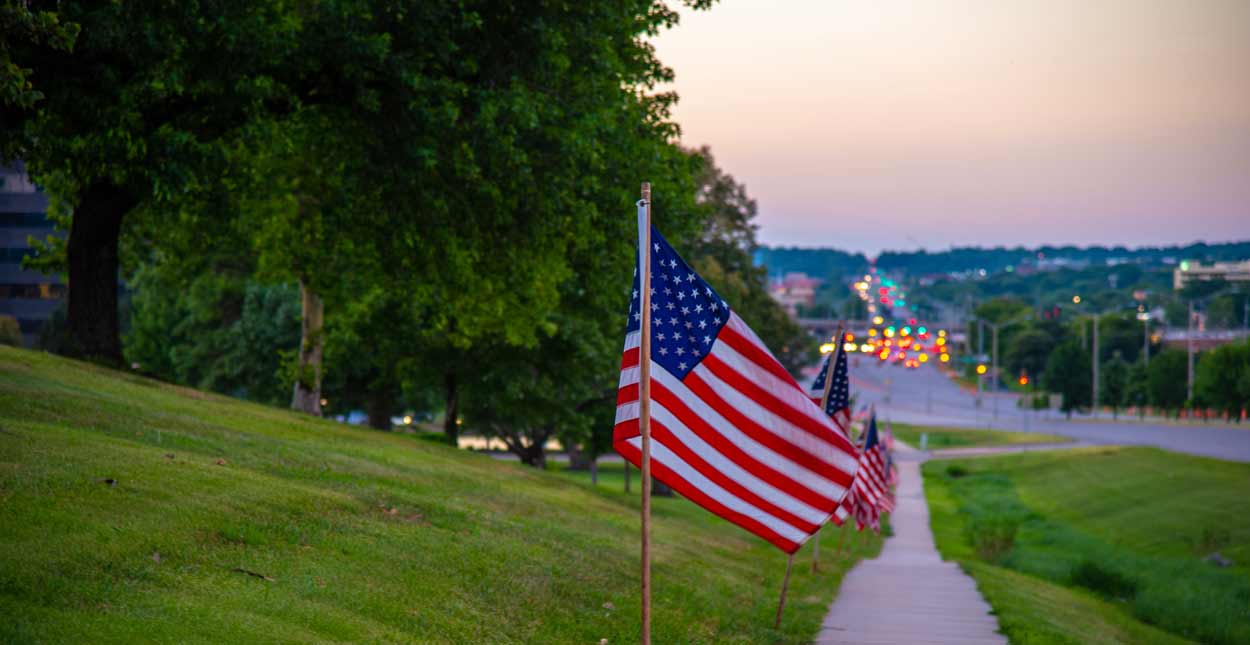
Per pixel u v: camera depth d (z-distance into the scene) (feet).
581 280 103.14
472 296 86.69
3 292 278.67
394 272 83.46
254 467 48.01
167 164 60.08
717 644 41.60
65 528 31.17
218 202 81.87
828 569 80.64
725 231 194.29
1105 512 175.63
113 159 57.52
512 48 72.79
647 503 32.55
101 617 26.00
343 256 99.91
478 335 106.11
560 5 73.10
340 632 29.63
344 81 70.13
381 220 79.20
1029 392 555.28
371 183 74.33
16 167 74.13
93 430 47.24
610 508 77.30
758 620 49.32
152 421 53.36
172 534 33.30
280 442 58.59
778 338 209.97
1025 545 139.85
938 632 53.67
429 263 80.84
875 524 88.43
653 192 88.84
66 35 40.42
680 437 34.45
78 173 58.85
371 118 71.61
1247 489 173.06
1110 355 577.84
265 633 27.68
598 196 83.15
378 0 67.67
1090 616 77.30
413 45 69.51
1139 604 92.53
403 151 70.69
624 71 85.61
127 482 37.17
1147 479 199.62
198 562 32.01
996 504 191.31
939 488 232.12
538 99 72.79
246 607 29.27
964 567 90.33
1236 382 351.25
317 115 78.38
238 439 55.36
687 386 34.55
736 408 34.81
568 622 38.45
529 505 61.93
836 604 62.23
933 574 84.64
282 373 140.97
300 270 105.09
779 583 64.34
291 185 95.09
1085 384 419.54
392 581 35.96
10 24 39.47
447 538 44.04
